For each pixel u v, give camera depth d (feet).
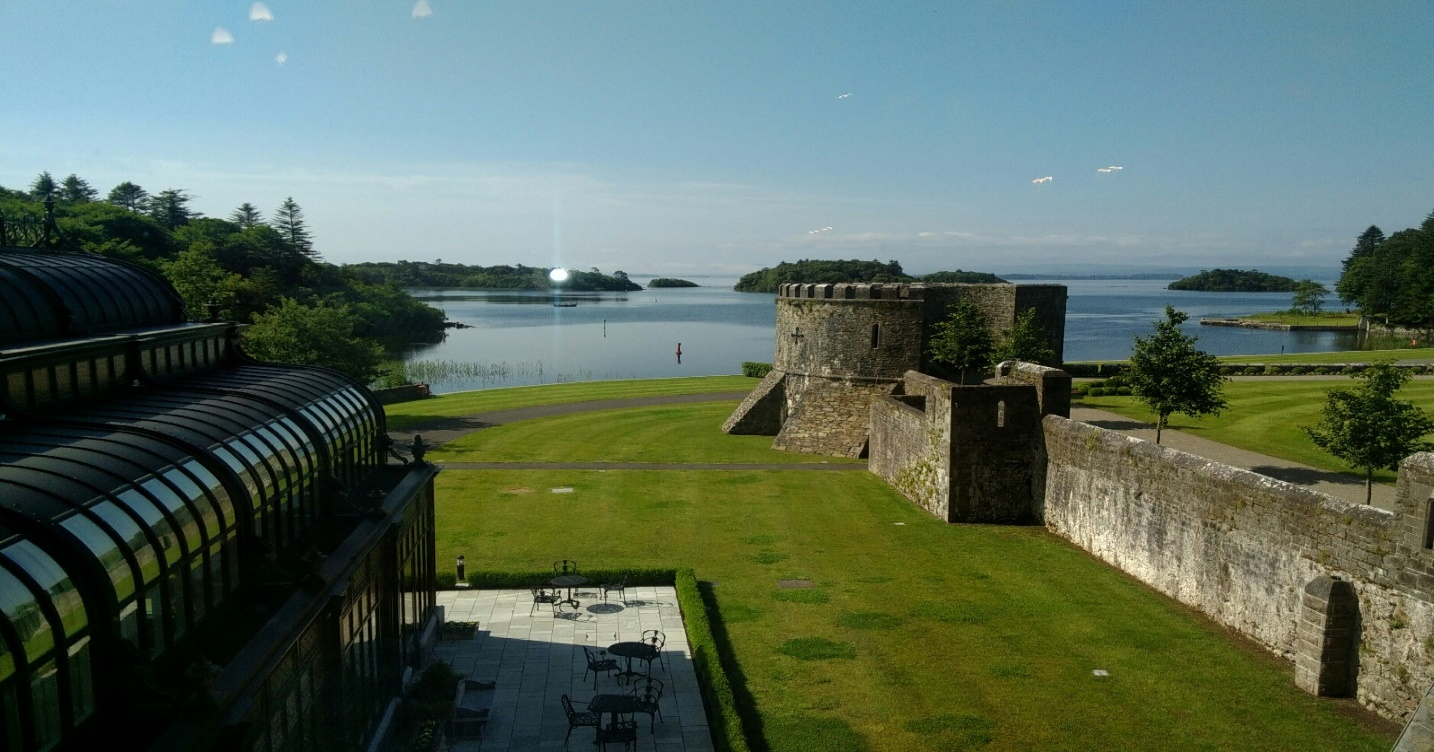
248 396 53.11
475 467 132.87
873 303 147.95
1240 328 468.34
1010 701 60.18
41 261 51.93
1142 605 77.15
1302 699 59.31
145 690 31.19
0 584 27.25
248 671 33.73
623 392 219.82
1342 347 323.98
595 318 617.62
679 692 62.69
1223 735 55.06
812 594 80.79
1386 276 387.75
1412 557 54.34
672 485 122.93
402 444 149.48
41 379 42.29
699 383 239.91
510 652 68.90
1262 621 67.67
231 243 355.36
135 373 50.96
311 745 44.06
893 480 124.36
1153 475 81.56
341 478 59.52
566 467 133.59
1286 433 127.03
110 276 54.08
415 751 51.16
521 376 288.30
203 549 38.45
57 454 35.50
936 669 65.16
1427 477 53.36
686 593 77.25
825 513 109.19
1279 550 65.82
